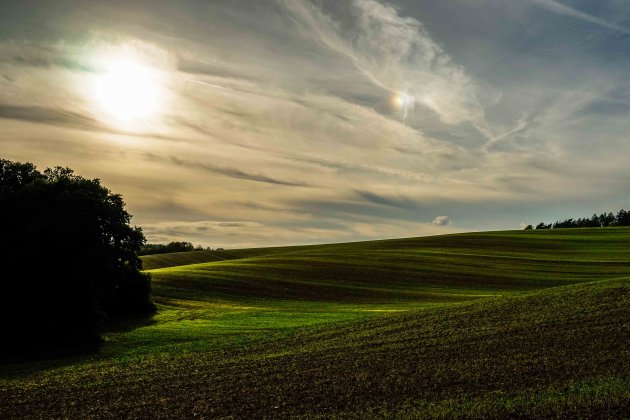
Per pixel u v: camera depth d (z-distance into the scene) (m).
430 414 15.82
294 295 55.38
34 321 35.53
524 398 16.52
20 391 22.94
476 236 96.31
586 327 24.95
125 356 30.14
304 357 25.72
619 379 17.30
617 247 80.75
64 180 40.94
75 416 18.92
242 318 42.97
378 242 98.75
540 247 83.31
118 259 40.69
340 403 18.08
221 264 73.44
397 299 52.78
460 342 25.47
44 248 35.81
